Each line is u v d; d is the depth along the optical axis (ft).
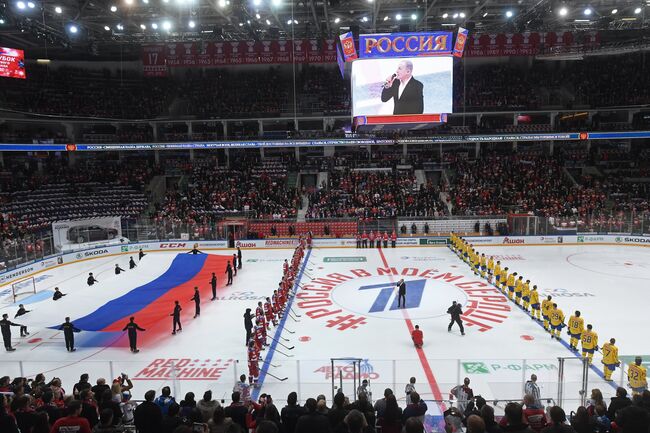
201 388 53.26
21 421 29.01
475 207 149.69
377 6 122.62
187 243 145.79
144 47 159.43
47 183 161.38
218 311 83.56
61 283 106.93
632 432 26.04
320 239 144.46
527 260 119.24
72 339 66.74
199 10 131.23
